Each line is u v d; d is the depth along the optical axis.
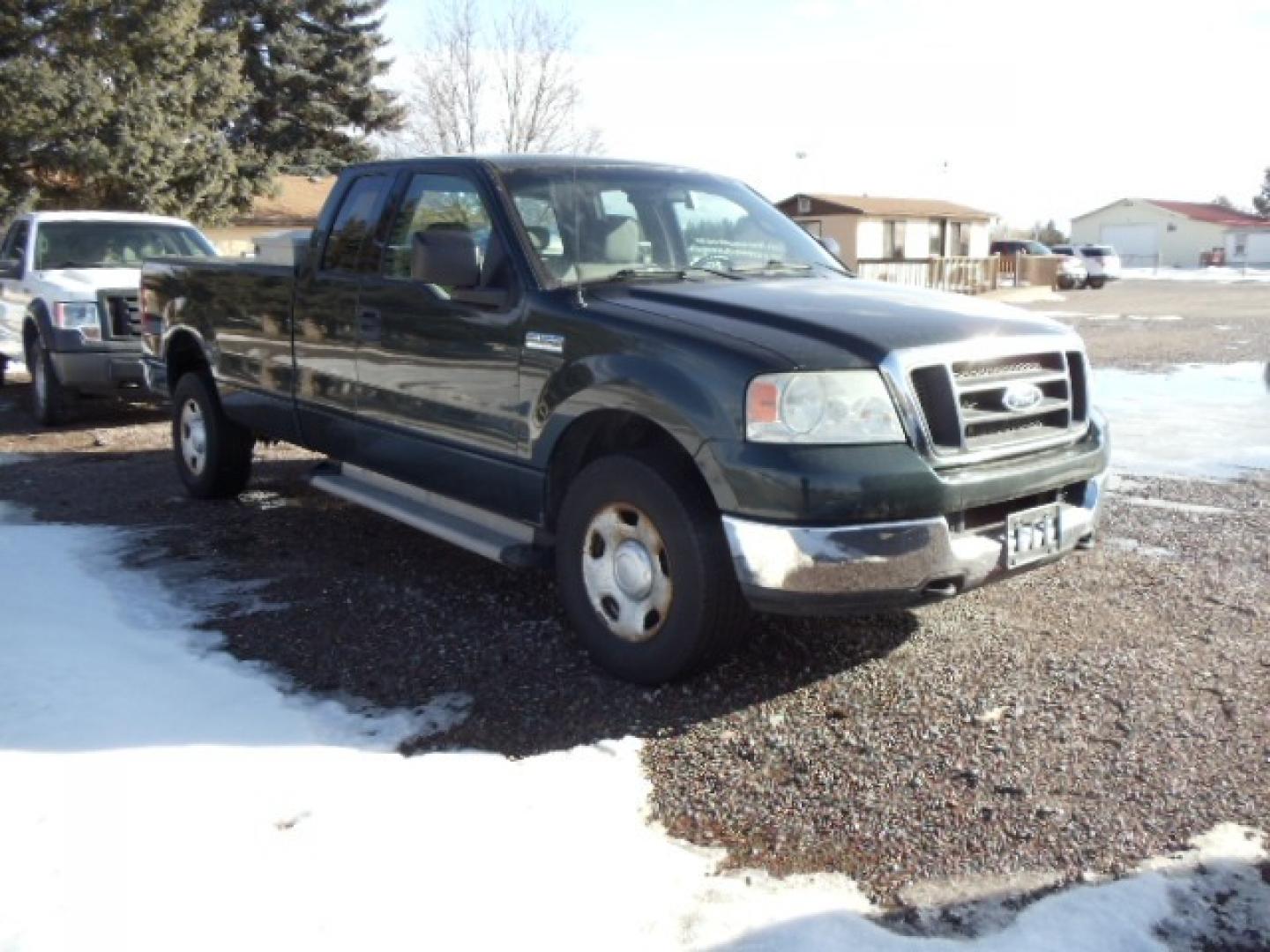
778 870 3.15
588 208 5.14
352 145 44.91
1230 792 3.53
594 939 2.84
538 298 4.65
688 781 3.64
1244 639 4.76
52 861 3.15
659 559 4.21
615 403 4.26
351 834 3.29
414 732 4.01
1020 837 3.30
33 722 3.99
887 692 4.27
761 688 4.33
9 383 13.69
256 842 3.25
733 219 5.68
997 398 4.19
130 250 11.70
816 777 3.66
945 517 3.97
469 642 4.83
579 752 3.81
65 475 8.30
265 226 40.53
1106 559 5.91
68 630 4.90
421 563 5.98
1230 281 49.03
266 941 2.82
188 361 7.67
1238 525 6.56
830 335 4.01
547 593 5.47
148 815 3.39
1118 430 9.82
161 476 8.27
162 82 31.16
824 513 3.79
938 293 4.97
